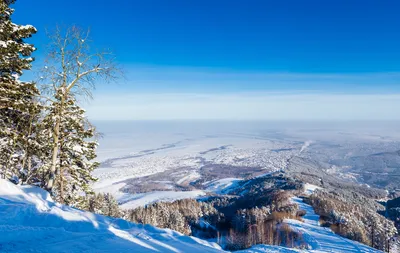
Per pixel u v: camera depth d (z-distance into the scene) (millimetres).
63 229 6812
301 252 14789
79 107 14445
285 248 15250
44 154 14648
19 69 12844
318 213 48000
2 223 6520
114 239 6582
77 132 14883
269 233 30406
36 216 7309
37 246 5594
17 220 6918
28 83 12914
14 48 11672
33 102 13203
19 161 14750
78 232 6859
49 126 13867
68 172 15648
